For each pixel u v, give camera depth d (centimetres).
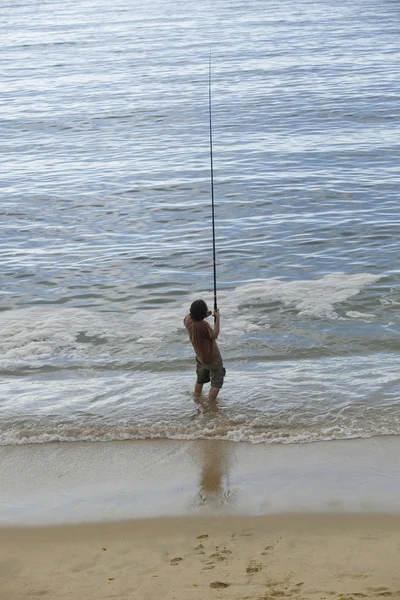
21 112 4412
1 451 1091
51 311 1683
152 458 1055
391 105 4072
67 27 8794
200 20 8825
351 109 4022
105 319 1627
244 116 3997
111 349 1471
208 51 6488
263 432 1116
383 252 1995
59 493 971
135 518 904
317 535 852
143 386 1298
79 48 7100
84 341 1512
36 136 3800
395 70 5153
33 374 1376
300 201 2506
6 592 765
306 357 1399
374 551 812
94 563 815
